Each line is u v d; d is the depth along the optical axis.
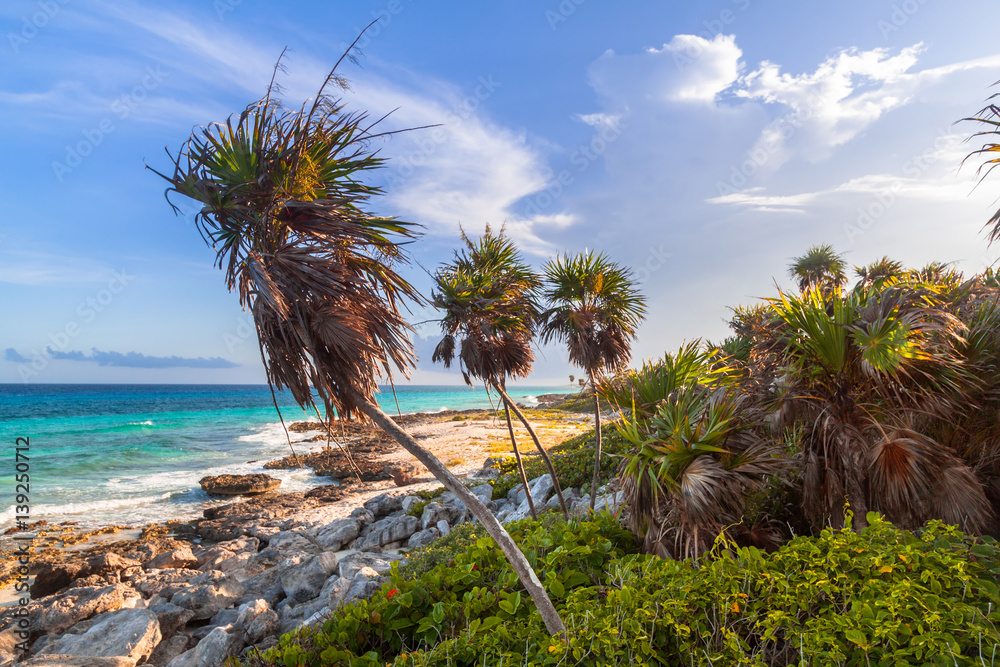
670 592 3.41
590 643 3.05
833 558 3.18
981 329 4.91
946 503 4.32
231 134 3.32
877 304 4.85
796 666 2.74
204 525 14.25
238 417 55.03
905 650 2.38
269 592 8.92
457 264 9.81
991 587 2.79
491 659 3.42
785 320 5.20
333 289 3.22
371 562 9.08
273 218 3.37
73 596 8.02
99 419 48.66
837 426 4.75
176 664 6.16
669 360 6.05
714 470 4.46
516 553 3.39
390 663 3.86
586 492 11.03
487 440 30.89
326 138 3.50
